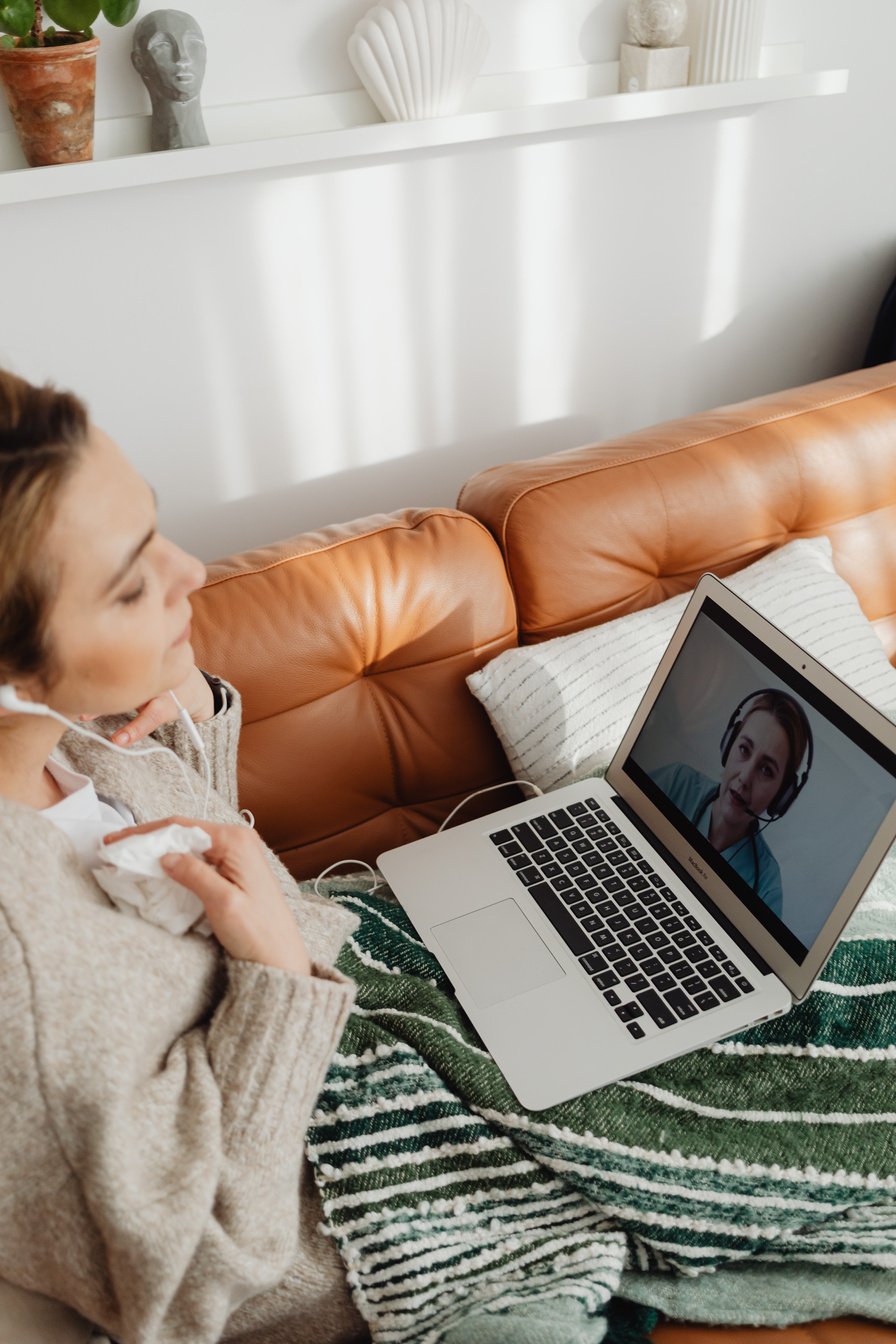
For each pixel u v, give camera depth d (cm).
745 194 178
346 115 143
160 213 139
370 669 125
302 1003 72
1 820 65
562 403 183
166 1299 67
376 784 128
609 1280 86
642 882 110
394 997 100
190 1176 67
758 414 149
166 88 126
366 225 152
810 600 136
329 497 171
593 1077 93
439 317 164
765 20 165
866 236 194
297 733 121
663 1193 87
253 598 118
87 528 58
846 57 174
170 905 72
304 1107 75
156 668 65
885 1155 89
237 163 132
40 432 56
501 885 112
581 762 126
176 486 159
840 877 94
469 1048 95
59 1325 77
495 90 151
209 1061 73
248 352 154
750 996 98
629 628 132
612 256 172
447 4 134
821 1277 88
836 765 97
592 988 100
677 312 184
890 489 152
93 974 66
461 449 178
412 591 124
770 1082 94
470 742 132
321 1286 86
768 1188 88
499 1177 89
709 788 109
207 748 97
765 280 188
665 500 137
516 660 127
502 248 163
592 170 163
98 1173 64
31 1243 69
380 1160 88
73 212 134
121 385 148
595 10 152
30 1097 63
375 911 110
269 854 97
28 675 61
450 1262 85
